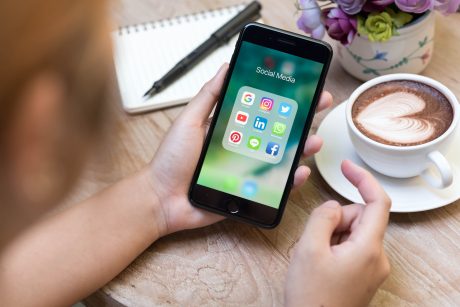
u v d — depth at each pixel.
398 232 0.63
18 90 0.33
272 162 0.63
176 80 0.81
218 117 0.65
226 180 0.64
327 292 0.54
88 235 0.62
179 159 0.64
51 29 0.33
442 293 0.58
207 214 0.65
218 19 0.89
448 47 0.79
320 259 0.55
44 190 0.39
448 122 0.63
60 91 0.36
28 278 0.60
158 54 0.85
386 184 0.66
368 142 0.62
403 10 0.67
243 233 0.65
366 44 0.73
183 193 0.65
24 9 0.31
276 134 0.64
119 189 0.66
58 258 0.61
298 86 0.64
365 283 0.55
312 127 0.74
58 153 0.38
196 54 0.82
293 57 0.64
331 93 0.77
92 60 0.37
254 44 0.65
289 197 0.67
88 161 0.42
